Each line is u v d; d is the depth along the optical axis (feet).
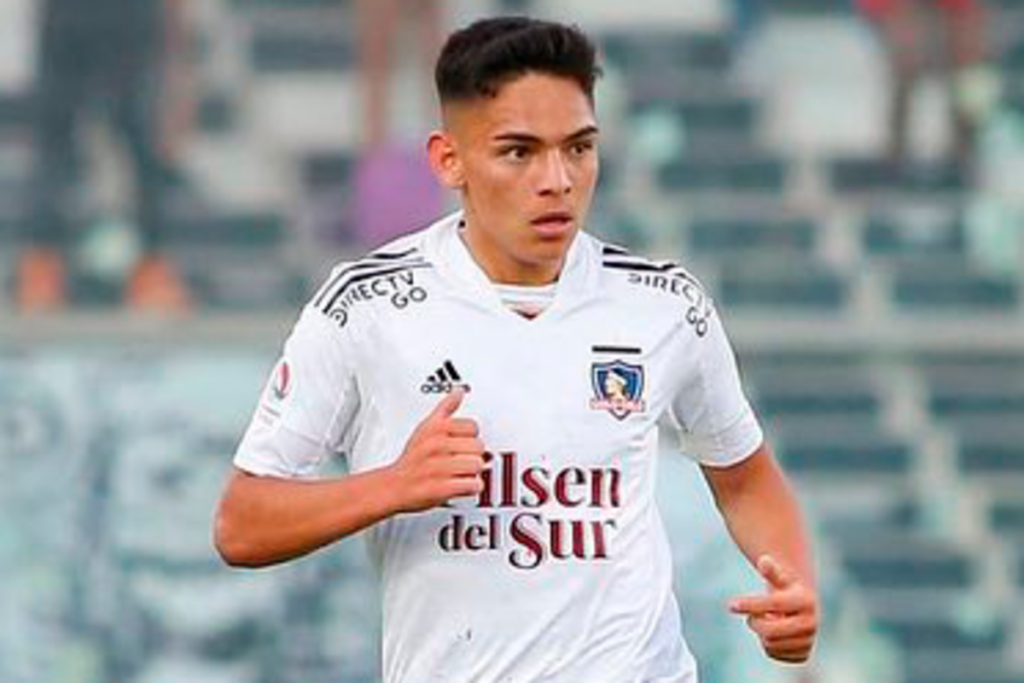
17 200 159.84
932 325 158.51
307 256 159.74
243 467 54.49
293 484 53.31
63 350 146.30
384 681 55.26
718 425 57.06
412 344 53.83
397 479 51.70
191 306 156.46
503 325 54.03
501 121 52.39
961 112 168.76
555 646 53.26
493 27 53.01
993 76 170.40
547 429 53.67
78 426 144.05
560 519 53.47
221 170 163.02
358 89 163.12
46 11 161.58
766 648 53.11
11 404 144.36
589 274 54.85
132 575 140.97
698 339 55.62
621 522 53.78
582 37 52.90
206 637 140.15
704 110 170.91
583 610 53.36
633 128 169.78
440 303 54.08
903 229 164.86
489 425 53.57
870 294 161.38
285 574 139.95
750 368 157.17
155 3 162.81
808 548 58.13
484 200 52.95
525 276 54.13
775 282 161.79
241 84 166.71
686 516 138.41
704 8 175.63
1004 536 152.46
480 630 53.47
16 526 141.79
